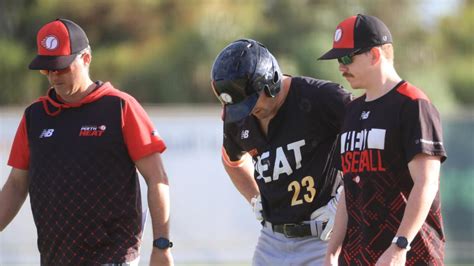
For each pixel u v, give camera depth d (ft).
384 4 222.07
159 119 116.06
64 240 49.70
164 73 198.49
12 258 110.73
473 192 127.65
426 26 226.79
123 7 208.44
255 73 49.83
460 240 126.62
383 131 45.14
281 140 51.75
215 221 116.88
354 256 46.80
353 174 46.44
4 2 208.64
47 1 209.77
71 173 49.55
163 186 50.39
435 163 44.39
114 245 49.75
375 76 46.03
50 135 50.19
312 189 51.44
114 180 49.67
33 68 49.06
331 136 51.47
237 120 50.55
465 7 234.99
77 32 50.11
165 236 50.24
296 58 199.11
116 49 204.44
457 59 224.12
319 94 51.19
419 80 213.05
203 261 116.06
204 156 117.08
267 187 52.75
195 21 207.82
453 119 128.67
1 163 109.70
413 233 43.65
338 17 211.82
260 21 209.46
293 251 52.65
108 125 49.78
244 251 116.78
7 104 200.44
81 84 50.19
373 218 45.68
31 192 50.88
